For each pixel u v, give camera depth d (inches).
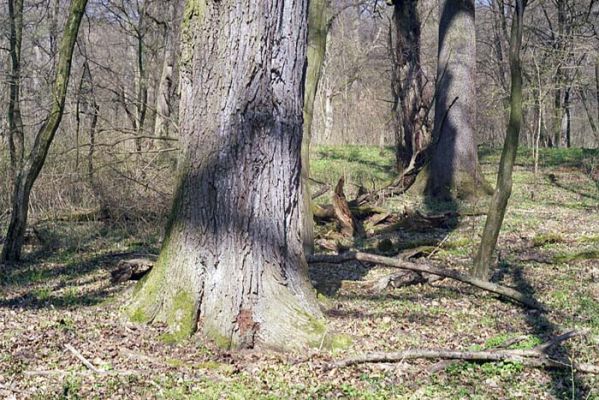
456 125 764.0
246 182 278.8
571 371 239.5
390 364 256.2
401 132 911.0
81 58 892.0
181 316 280.1
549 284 402.3
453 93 765.3
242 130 279.3
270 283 279.0
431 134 807.7
